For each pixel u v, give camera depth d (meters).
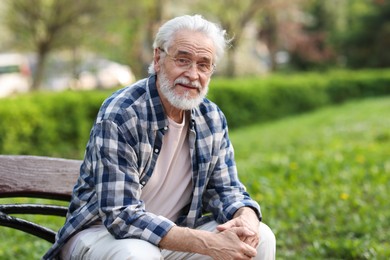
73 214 3.29
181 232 3.10
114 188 3.13
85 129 13.34
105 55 22.77
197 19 3.31
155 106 3.27
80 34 19.16
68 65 22.89
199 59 3.26
